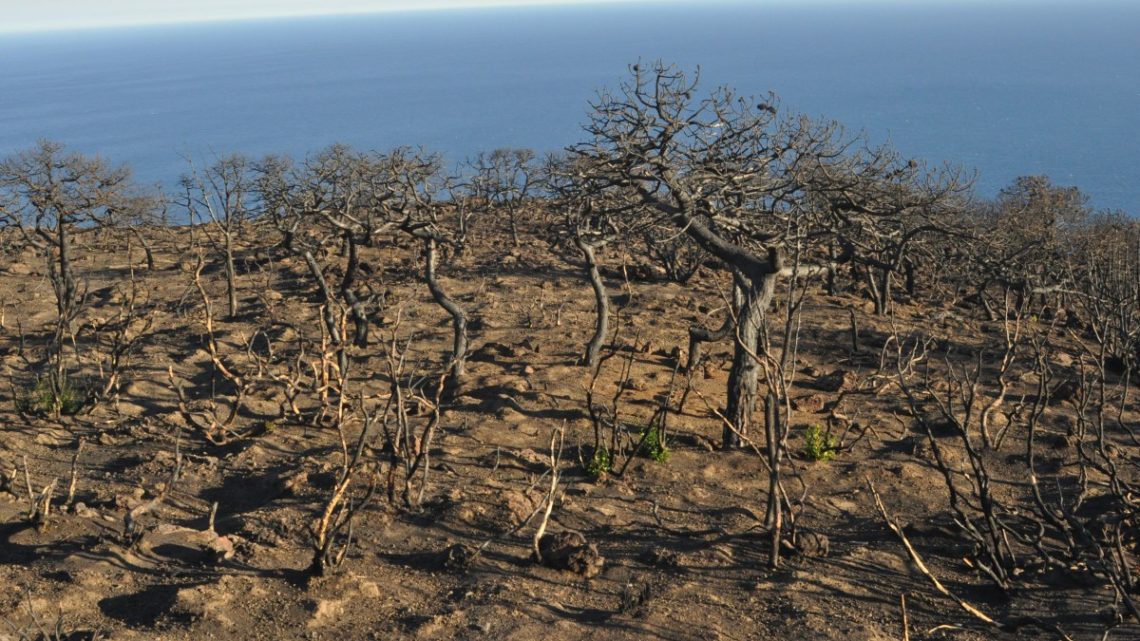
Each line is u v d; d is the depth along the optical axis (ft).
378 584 33.55
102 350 75.31
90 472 45.96
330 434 51.24
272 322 86.43
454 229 130.62
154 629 29.78
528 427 53.21
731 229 54.49
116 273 120.78
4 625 29.37
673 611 31.99
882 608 32.81
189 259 128.57
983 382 65.31
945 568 36.22
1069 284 82.84
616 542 38.01
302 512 39.96
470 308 90.68
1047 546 38.14
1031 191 106.42
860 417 56.29
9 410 56.75
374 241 133.39
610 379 64.03
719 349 74.54
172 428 52.80
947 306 96.32
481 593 32.83
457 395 60.08
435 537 37.65
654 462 47.57
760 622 31.60
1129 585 33.37
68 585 32.17
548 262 122.31
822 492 44.52
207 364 69.92
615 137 51.96
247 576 33.17
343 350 57.36
